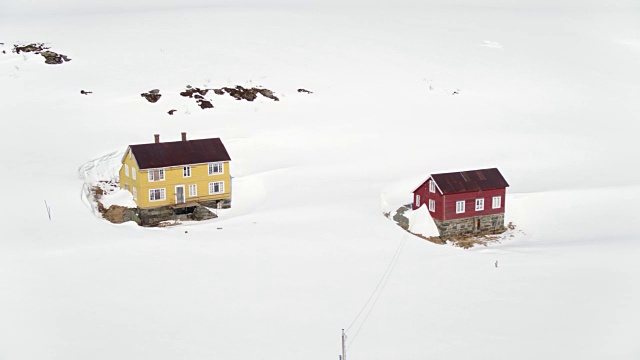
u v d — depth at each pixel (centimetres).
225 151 6066
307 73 9519
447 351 3762
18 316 4038
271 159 7219
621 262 4791
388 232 5344
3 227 5169
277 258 4875
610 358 3656
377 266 4791
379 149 7544
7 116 7831
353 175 6781
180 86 8794
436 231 5528
